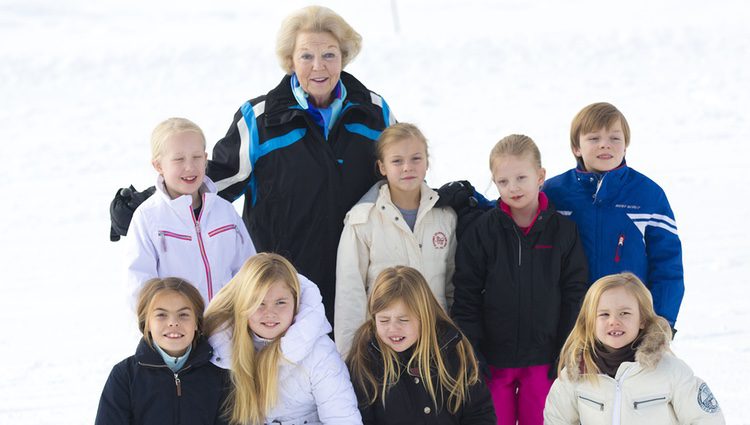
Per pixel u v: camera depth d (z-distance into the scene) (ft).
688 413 15.51
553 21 100.58
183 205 18.17
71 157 55.06
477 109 64.28
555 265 18.42
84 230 42.16
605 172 18.78
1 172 52.08
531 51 80.33
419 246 18.86
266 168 19.88
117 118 64.64
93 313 31.99
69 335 29.86
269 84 73.56
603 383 15.85
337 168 19.92
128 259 18.16
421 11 115.75
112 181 50.08
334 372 16.37
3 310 32.42
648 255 18.97
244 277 16.22
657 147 52.85
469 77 74.08
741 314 28.96
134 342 29.17
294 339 16.02
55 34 97.71
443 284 19.12
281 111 19.84
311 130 19.84
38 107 68.28
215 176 19.99
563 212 19.22
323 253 19.93
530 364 18.66
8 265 37.52
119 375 16.17
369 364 16.72
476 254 18.61
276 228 20.06
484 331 18.93
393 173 18.54
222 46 83.15
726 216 39.99
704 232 37.96
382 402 16.60
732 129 56.18
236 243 18.89
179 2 122.83
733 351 26.03
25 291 34.50
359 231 18.90
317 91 19.77
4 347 28.84
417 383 16.51
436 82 72.84
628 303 15.64
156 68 78.07
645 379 15.55
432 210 19.22
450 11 114.83
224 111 65.77
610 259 18.69
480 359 18.19
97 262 37.83
